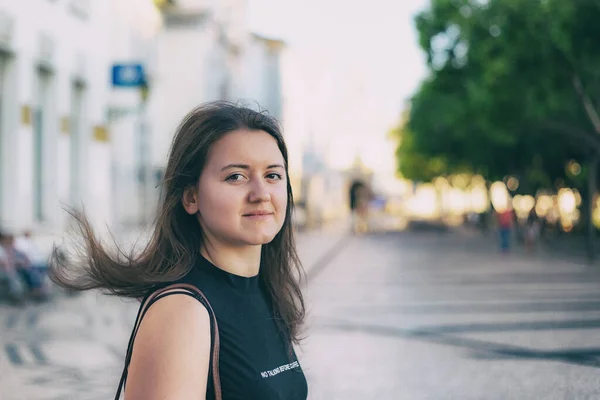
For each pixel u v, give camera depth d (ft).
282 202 7.05
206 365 6.21
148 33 114.42
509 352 28.94
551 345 30.14
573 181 141.79
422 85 145.79
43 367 27.48
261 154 6.95
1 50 59.52
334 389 23.82
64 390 23.85
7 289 48.75
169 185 7.13
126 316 41.60
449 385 23.99
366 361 27.96
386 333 34.17
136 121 110.01
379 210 235.81
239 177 6.91
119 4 99.66
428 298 47.78
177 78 139.74
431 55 110.63
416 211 296.51
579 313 39.73
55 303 47.83
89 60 75.56
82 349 31.14
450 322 37.24
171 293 6.32
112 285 7.16
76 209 7.98
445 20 107.55
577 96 77.46
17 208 59.98
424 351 29.76
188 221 7.28
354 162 278.87
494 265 77.05
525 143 123.24
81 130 74.79
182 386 5.99
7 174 59.98
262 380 6.64
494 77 75.46
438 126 141.79
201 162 6.98
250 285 7.07
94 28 77.05
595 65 72.74
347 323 37.22
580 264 78.38
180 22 140.05
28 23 62.39
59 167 68.44
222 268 6.93
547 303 44.39
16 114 60.39
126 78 72.90
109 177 81.35
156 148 130.52
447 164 188.34
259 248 7.22
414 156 221.25
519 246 116.47
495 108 82.89
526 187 147.64
